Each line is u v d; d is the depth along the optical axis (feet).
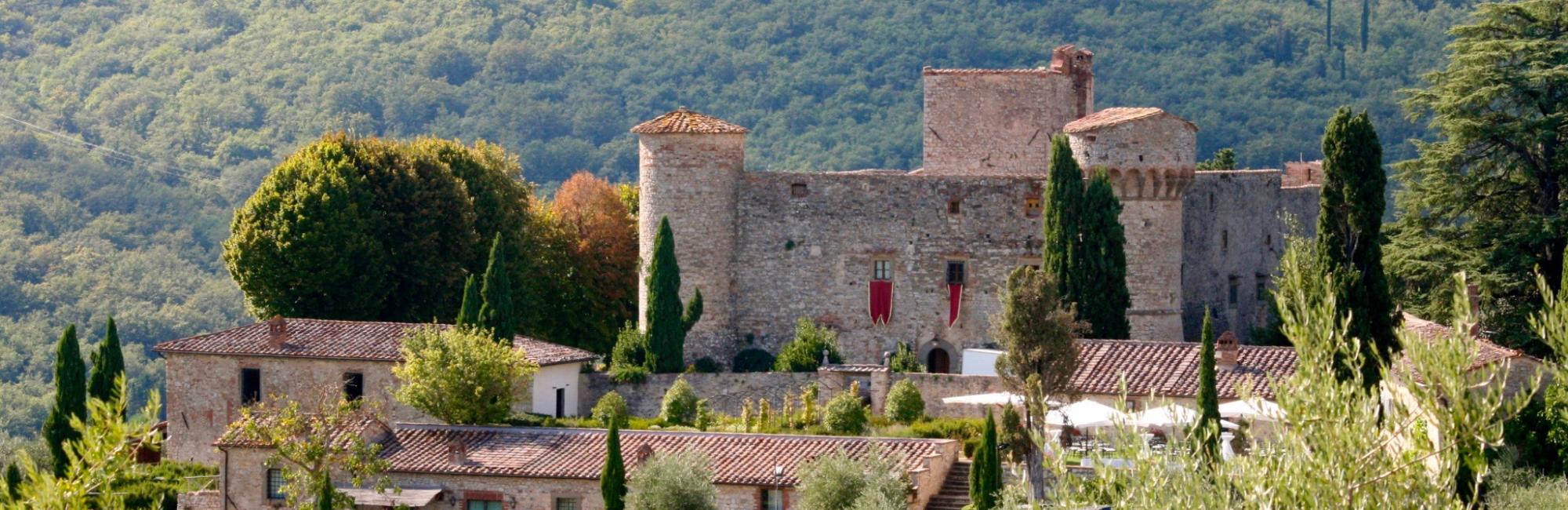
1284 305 207.00
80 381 417.28
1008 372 381.60
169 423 430.61
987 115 528.22
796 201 492.54
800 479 351.87
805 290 492.13
